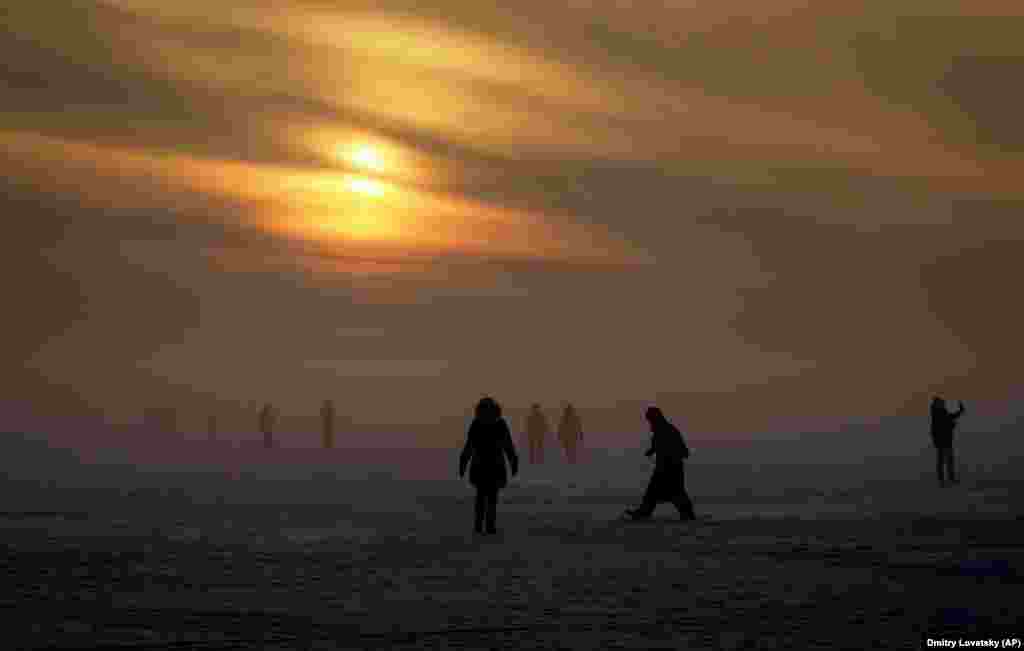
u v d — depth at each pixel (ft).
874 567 72.08
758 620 52.47
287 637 49.16
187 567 76.02
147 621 53.78
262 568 75.51
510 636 48.93
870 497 140.56
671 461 116.16
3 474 234.79
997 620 51.44
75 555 82.94
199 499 155.74
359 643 47.47
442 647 46.34
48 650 46.19
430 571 73.77
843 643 46.11
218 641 48.14
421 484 198.70
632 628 50.75
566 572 72.69
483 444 103.65
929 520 104.47
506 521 117.39
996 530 93.91
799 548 84.48
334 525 111.96
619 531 103.45
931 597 58.85
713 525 107.76
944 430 164.76
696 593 62.08
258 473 241.96
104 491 175.11
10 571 73.41
